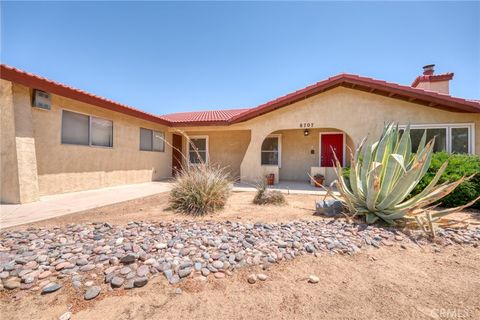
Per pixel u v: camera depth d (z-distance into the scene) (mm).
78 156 7211
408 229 3646
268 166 10062
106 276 2176
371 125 8492
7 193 5457
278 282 2201
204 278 2227
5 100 5426
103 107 7734
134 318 1696
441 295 1998
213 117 12250
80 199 6156
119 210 5004
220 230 3504
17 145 5398
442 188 3975
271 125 9836
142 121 10180
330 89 9000
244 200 6320
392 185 4086
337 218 4293
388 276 2318
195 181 5031
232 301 1911
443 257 2766
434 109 7867
